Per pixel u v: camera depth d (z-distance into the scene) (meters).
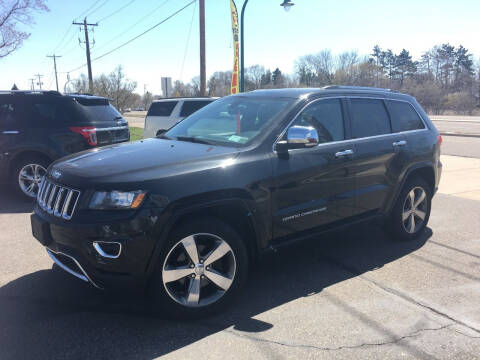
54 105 7.05
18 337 3.01
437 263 4.50
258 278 4.10
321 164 3.90
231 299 3.40
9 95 6.80
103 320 3.25
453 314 3.41
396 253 4.79
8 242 4.97
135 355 2.82
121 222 2.85
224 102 4.64
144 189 2.93
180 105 11.01
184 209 3.05
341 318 3.32
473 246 5.05
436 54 87.00
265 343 2.97
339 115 4.30
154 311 3.41
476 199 7.53
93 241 2.87
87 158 3.54
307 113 3.97
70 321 3.23
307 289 3.85
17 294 3.66
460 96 67.69
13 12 20.31
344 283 3.98
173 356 2.81
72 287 3.80
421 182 5.13
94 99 7.63
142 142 4.14
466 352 2.89
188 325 3.20
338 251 4.86
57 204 3.17
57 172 3.40
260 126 3.80
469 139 20.42
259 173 3.45
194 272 3.19
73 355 2.81
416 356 2.84
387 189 4.66
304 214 3.83
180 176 3.08
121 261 2.88
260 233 3.53
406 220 5.16
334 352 2.87
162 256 3.03
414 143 4.96
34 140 6.81
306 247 4.99
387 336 3.08
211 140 3.90
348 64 70.56
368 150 4.37
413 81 76.19
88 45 34.66
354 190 4.28
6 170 6.84
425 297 3.70
